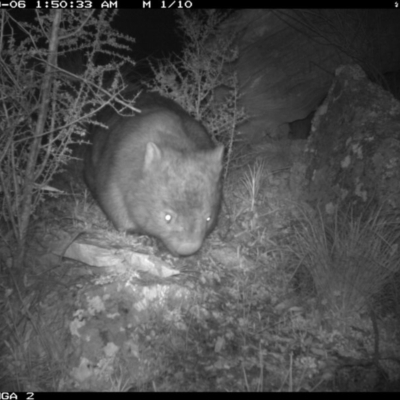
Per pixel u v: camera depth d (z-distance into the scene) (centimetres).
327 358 121
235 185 174
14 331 123
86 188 167
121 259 131
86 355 116
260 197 168
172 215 127
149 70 227
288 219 159
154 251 137
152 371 115
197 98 185
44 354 120
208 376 114
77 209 153
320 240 142
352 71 173
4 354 121
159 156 128
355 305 133
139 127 142
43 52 120
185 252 127
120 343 117
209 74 187
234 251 146
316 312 131
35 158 126
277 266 144
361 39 199
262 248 149
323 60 200
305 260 142
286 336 125
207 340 121
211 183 129
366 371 118
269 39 198
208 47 196
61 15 118
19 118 123
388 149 152
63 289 128
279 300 135
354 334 128
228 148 185
